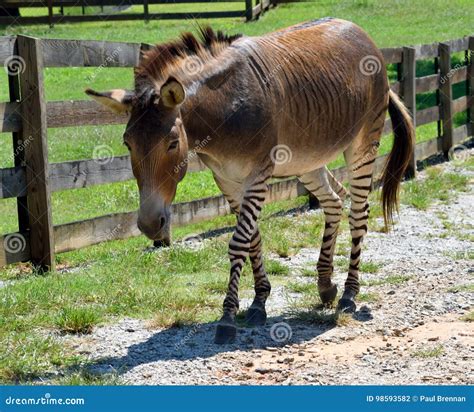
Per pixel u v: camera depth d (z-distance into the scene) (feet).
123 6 106.32
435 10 101.35
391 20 94.99
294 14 98.68
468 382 17.99
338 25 24.76
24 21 94.17
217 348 20.63
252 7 94.22
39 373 18.97
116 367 19.33
